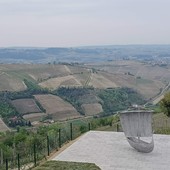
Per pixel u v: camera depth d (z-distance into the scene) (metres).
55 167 24.59
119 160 26.91
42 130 57.81
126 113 28.95
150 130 28.81
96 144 31.33
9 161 37.69
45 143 39.97
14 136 54.66
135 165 25.81
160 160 26.91
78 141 32.38
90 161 26.67
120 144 31.27
